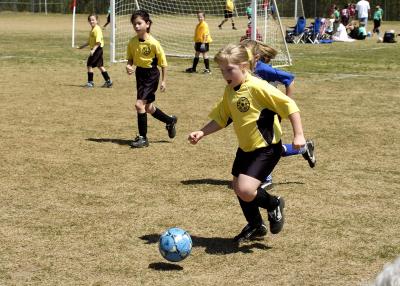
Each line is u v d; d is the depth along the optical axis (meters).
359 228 8.18
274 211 7.43
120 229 8.03
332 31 48.56
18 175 10.59
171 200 9.31
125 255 7.17
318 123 15.60
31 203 9.09
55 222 8.27
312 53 36.59
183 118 16.22
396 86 22.58
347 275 6.68
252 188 7.02
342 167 11.37
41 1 81.50
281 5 69.69
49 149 12.52
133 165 11.38
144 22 12.87
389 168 11.34
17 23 64.06
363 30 50.56
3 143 12.97
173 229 6.82
